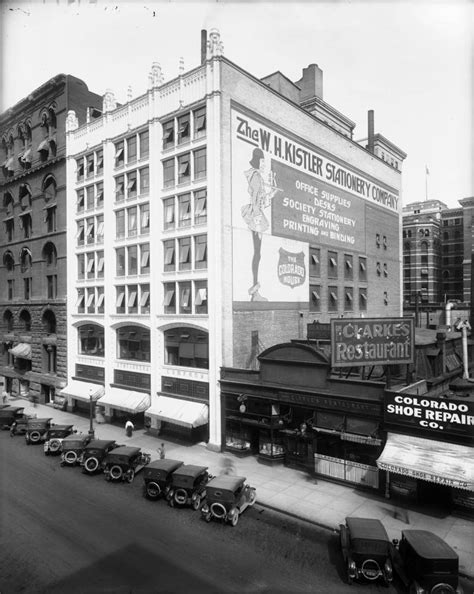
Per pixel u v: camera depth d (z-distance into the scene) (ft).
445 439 66.33
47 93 146.61
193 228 100.63
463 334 112.78
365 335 79.41
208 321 97.25
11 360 171.63
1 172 174.09
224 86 96.58
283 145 115.85
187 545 55.83
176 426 106.42
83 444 87.61
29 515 64.23
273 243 112.37
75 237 135.74
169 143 106.73
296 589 46.96
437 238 287.28
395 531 59.67
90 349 132.98
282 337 115.03
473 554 53.98
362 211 155.12
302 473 81.76
